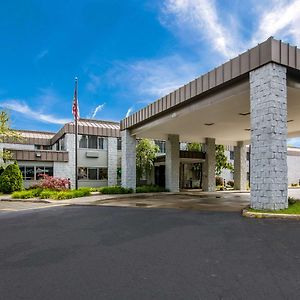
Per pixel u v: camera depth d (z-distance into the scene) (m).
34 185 26.86
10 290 3.93
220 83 12.52
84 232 7.69
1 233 7.88
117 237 6.98
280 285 3.96
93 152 31.14
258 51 10.50
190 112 15.75
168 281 4.16
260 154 10.23
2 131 27.38
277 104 10.07
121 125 23.72
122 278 4.30
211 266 4.74
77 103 22.42
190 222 8.55
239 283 4.04
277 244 5.93
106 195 20.78
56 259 5.32
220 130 23.48
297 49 10.69
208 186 27.09
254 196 10.35
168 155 25.41
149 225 8.35
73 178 30.03
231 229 7.39
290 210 9.52
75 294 3.77
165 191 24.89
